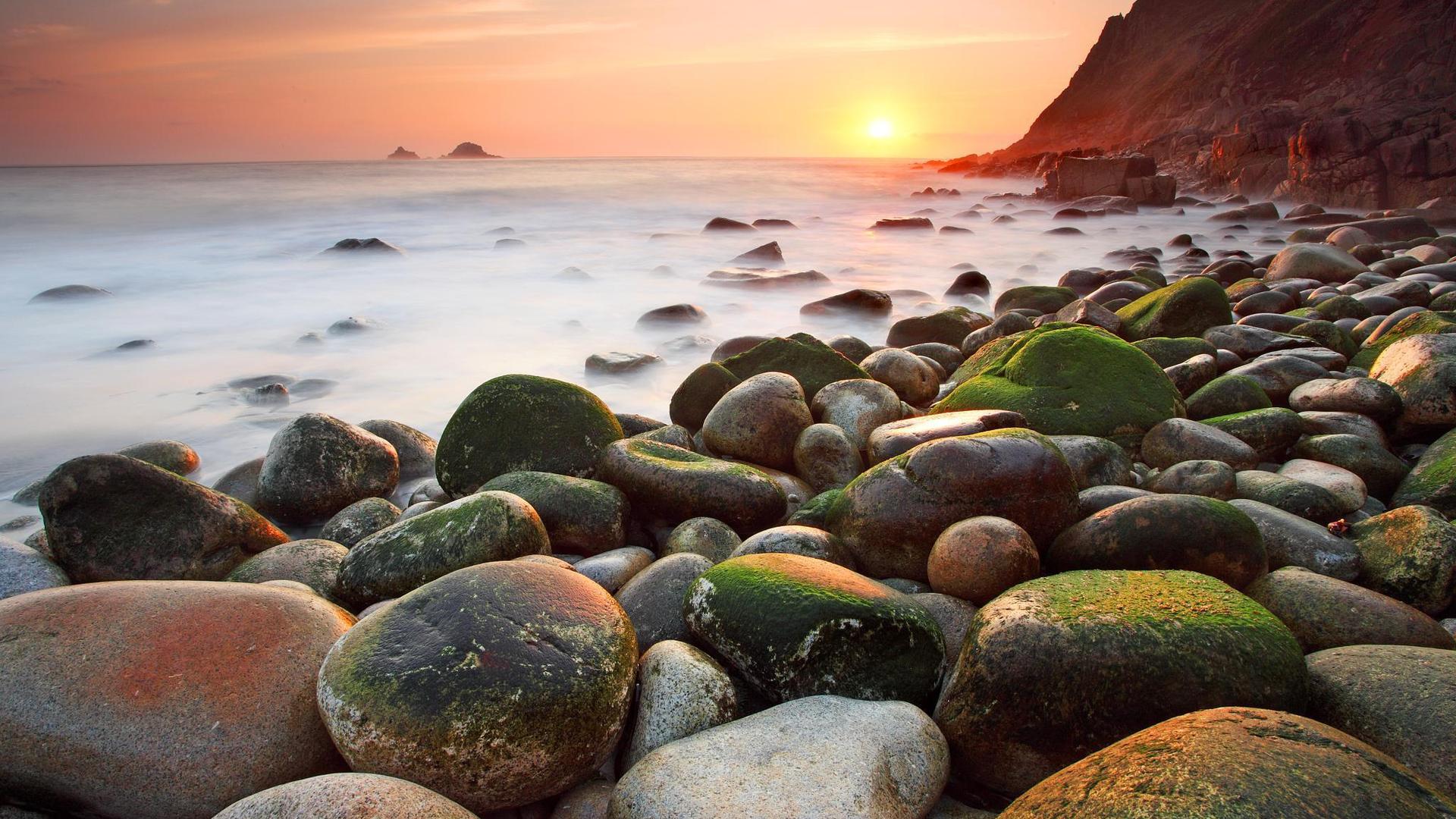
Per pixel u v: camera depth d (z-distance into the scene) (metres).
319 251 22.58
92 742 2.87
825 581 3.40
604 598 3.36
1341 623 3.43
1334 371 7.10
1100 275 14.39
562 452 6.09
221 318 14.20
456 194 38.78
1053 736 2.84
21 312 14.62
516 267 19.81
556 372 10.58
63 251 22.36
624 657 3.13
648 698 3.14
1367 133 33.78
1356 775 2.02
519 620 3.06
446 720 2.75
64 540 4.76
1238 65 82.81
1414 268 13.58
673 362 10.59
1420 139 31.80
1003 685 2.90
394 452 6.64
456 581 3.24
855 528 4.36
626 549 4.60
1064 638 2.88
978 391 6.72
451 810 2.45
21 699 2.92
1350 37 69.25
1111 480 5.31
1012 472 4.20
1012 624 3.01
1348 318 9.59
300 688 3.10
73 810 2.93
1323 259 13.59
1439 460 5.17
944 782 2.88
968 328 10.44
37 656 3.01
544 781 2.86
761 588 3.38
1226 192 43.94
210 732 2.90
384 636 3.04
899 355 7.91
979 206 42.22
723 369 7.43
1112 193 40.03
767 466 6.12
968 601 3.78
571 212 35.09
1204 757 2.10
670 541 4.84
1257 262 16.66
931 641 3.29
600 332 12.80
